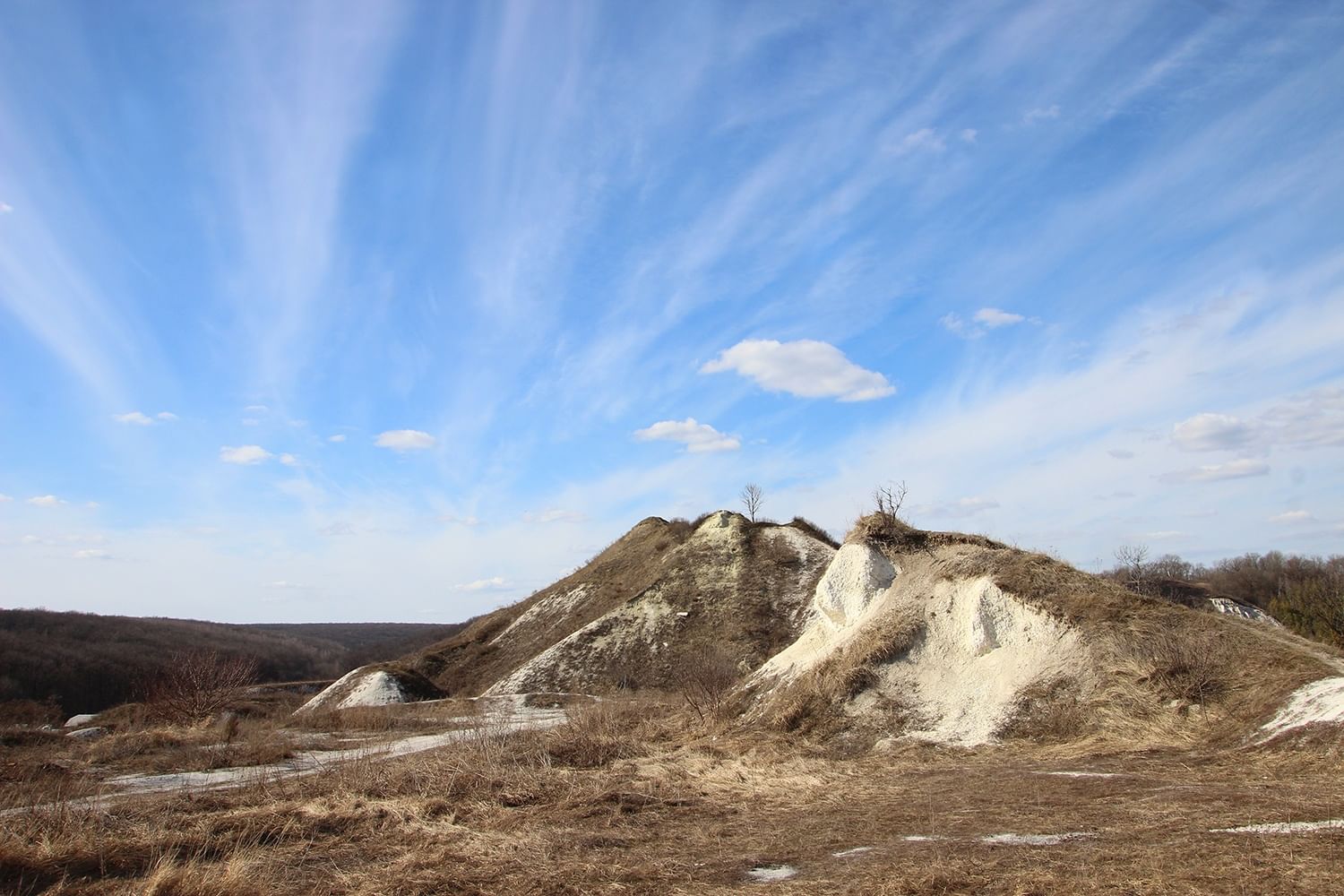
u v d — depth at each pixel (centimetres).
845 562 2777
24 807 1294
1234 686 1769
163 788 1870
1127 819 1064
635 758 1914
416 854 1088
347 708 4591
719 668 2962
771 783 1589
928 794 1398
